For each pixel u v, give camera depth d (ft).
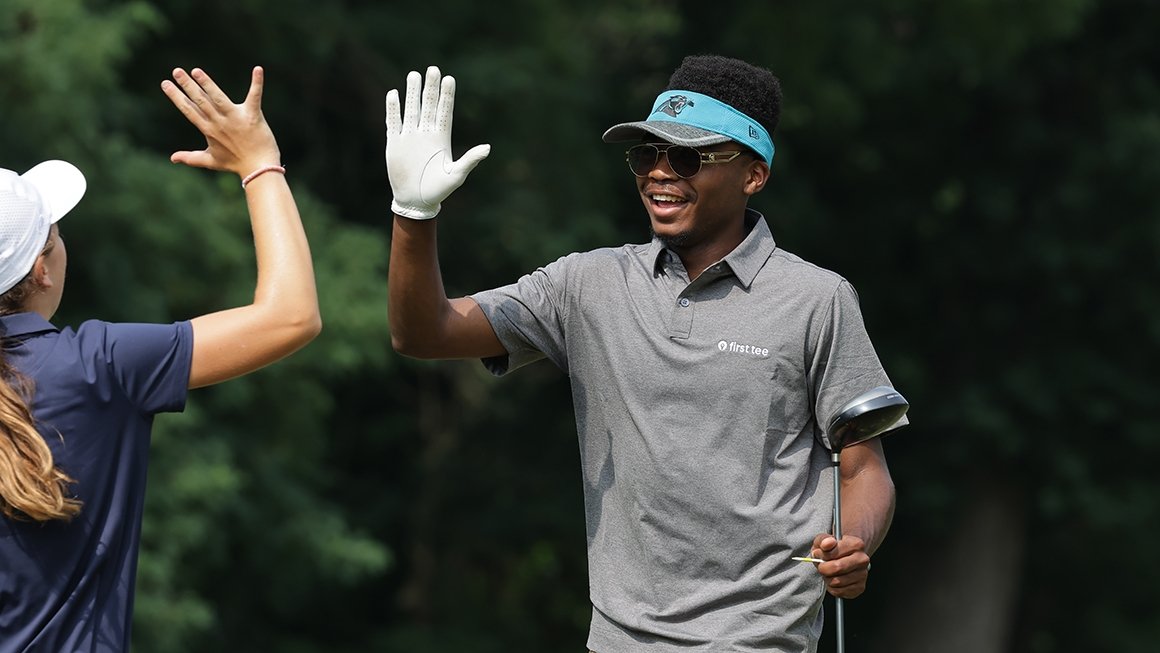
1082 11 183.52
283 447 151.53
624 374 43.45
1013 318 211.61
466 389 202.39
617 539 43.83
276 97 164.86
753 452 42.68
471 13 169.78
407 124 42.37
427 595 200.44
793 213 198.08
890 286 213.66
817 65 179.32
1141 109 205.36
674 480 42.55
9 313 38.83
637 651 42.93
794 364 42.91
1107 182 203.41
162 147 155.84
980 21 180.45
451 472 200.54
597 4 182.29
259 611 180.86
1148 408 209.87
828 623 154.40
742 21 178.81
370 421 196.65
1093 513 208.44
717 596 42.47
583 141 172.96
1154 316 206.28
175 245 136.87
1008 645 221.87
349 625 196.95
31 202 38.99
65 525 37.76
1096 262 203.21
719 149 43.52
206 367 39.04
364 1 165.27
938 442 210.18
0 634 37.45
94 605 37.96
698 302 43.52
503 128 167.22
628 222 191.01
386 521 194.90
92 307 132.26
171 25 152.87
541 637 209.67
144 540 133.90
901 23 187.21
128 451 38.63
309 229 149.69
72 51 125.90
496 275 174.29
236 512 149.28
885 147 206.90
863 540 42.57
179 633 138.00
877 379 43.29
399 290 43.37
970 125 207.82
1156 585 229.04
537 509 198.49
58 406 37.76
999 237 208.13
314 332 39.63
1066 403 209.67
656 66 197.06
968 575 215.51
